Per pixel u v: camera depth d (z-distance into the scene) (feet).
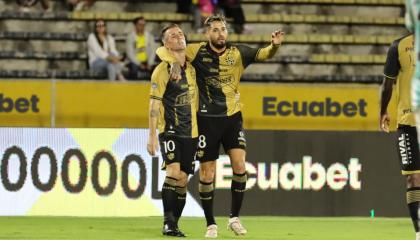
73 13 139.44
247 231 73.67
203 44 65.92
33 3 142.10
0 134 86.74
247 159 88.89
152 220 83.51
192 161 66.44
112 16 139.23
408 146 58.39
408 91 58.08
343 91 102.89
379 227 79.87
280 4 147.13
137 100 102.01
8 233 69.77
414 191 58.65
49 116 100.89
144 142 87.51
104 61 123.54
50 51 135.44
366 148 90.53
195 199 87.92
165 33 65.21
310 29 143.23
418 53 41.47
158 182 87.45
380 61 137.49
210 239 65.51
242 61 65.92
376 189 90.58
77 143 87.10
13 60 131.64
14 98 100.42
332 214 89.97
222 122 66.18
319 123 102.63
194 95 65.87
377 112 103.35
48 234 68.95
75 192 87.04
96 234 69.15
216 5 136.56
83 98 101.40
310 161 89.76
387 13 148.66
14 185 86.94
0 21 138.41
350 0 148.05
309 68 136.15
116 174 87.20
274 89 101.81
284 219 87.04
